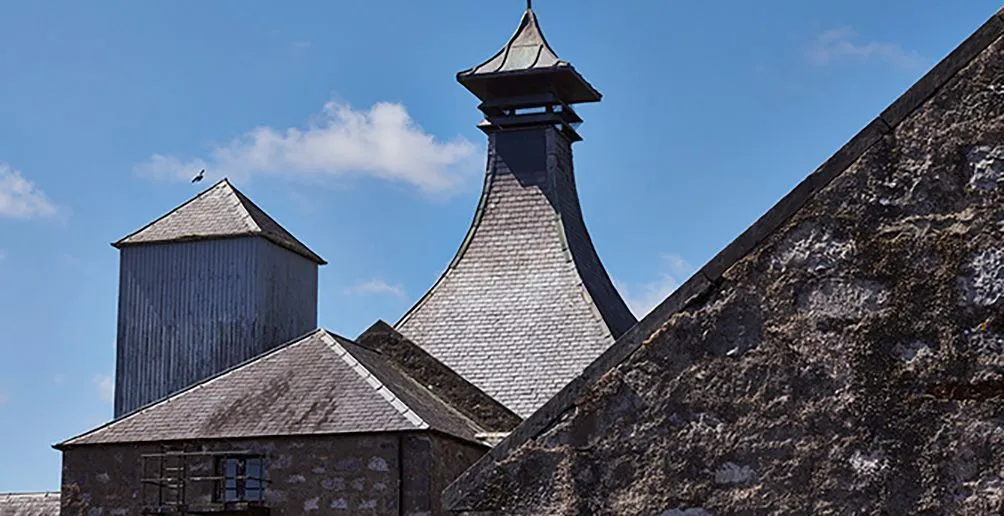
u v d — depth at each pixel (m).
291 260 30.56
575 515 8.62
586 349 29.77
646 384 8.65
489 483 8.80
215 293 29.22
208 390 25.12
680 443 8.52
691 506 8.43
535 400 29.11
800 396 8.35
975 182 8.29
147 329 29.47
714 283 8.63
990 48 8.38
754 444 8.38
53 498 31.17
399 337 29.23
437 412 25.12
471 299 31.48
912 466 8.08
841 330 8.35
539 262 31.94
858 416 8.23
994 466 7.95
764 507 8.29
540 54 34.22
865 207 8.45
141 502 24.12
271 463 23.39
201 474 23.86
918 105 8.45
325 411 23.69
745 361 8.50
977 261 8.21
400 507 22.64
